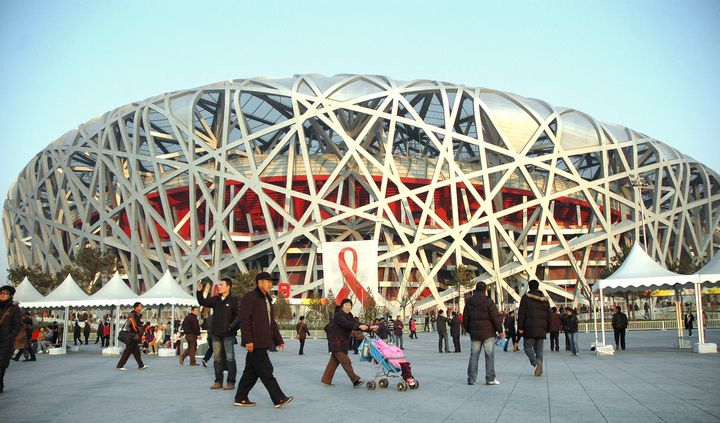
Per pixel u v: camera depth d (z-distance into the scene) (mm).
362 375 15672
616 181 62094
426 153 62719
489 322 12789
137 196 57156
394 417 8609
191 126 55688
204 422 8359
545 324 14164
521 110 58312
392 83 56500
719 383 12180
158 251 56219
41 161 65125
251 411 9422
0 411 9539
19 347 21984
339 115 57469
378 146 61969
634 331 48562
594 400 9906
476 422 8031
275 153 54812
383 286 59938
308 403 10266
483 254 64688
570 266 64500
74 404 10367
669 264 60750
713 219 67562
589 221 66688
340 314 13062
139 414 9156
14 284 57594
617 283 23609
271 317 10172
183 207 63312
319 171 57625
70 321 54656
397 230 54656
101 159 59312
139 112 57812
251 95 56562
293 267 60969
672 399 9859
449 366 18391
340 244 43719
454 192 55719
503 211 56469
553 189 60000
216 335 12758
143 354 28375
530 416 8414
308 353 27766
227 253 61844
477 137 55938
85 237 60562
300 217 59531
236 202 55406
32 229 66312
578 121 60656
